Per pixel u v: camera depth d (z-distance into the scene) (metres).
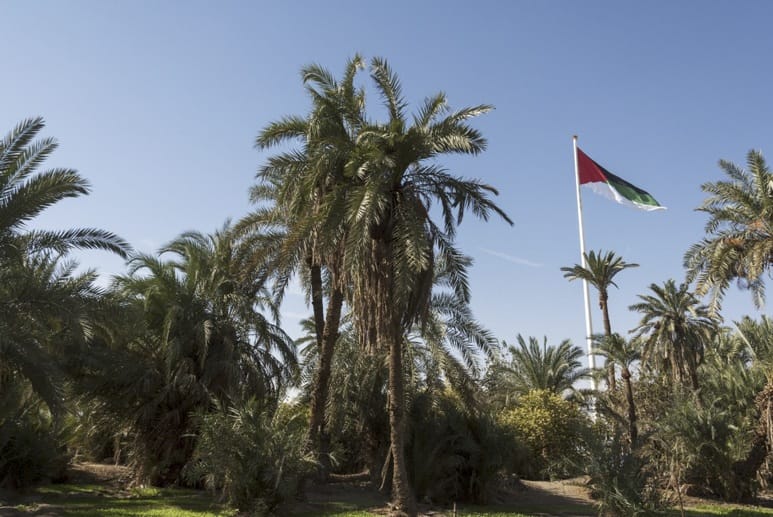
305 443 18.16
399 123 16.27
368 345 16.84
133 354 22.08
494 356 22.50
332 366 22.53
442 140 15.88
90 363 19.95
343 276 16.53
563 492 24.22
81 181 15.95
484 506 20.64
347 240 16.27
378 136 16.31
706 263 22.17
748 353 37.34
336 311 20.30
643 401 33.16
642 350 32.69
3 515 14.67
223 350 22.50
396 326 16.52
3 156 15.57
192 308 22.78
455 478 20.98
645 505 16.75
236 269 23.50
